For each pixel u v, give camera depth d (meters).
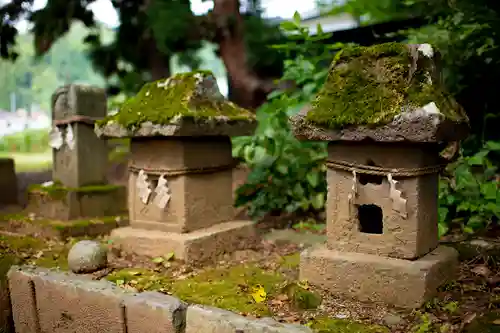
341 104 2.95
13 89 20.81
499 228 4.16
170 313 2.77
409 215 2.91
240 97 7.89
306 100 5.51
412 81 2.84
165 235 3.86
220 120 3.89
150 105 3.92
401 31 5.23
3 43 8.14
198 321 2.74
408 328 2.60
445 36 4.71
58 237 4.66
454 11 4.62
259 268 3.75
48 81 20.52
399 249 2.96
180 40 7.72
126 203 5.49
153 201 4.01
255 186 5.45
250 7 8.36
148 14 7.77
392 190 2.89
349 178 3.08
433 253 3.12
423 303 2.80
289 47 5.67
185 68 10.86
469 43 4.62
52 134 5.24
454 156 3.21
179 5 7.44
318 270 3.12
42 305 3.46
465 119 3.03
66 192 4.96
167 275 3.52
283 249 4.32
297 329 2.48
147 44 9.15
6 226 5.06
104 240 4.59
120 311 2.99
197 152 3.95
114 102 8.04
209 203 4.13
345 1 6.39
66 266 3.78
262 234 4.82
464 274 3.24
